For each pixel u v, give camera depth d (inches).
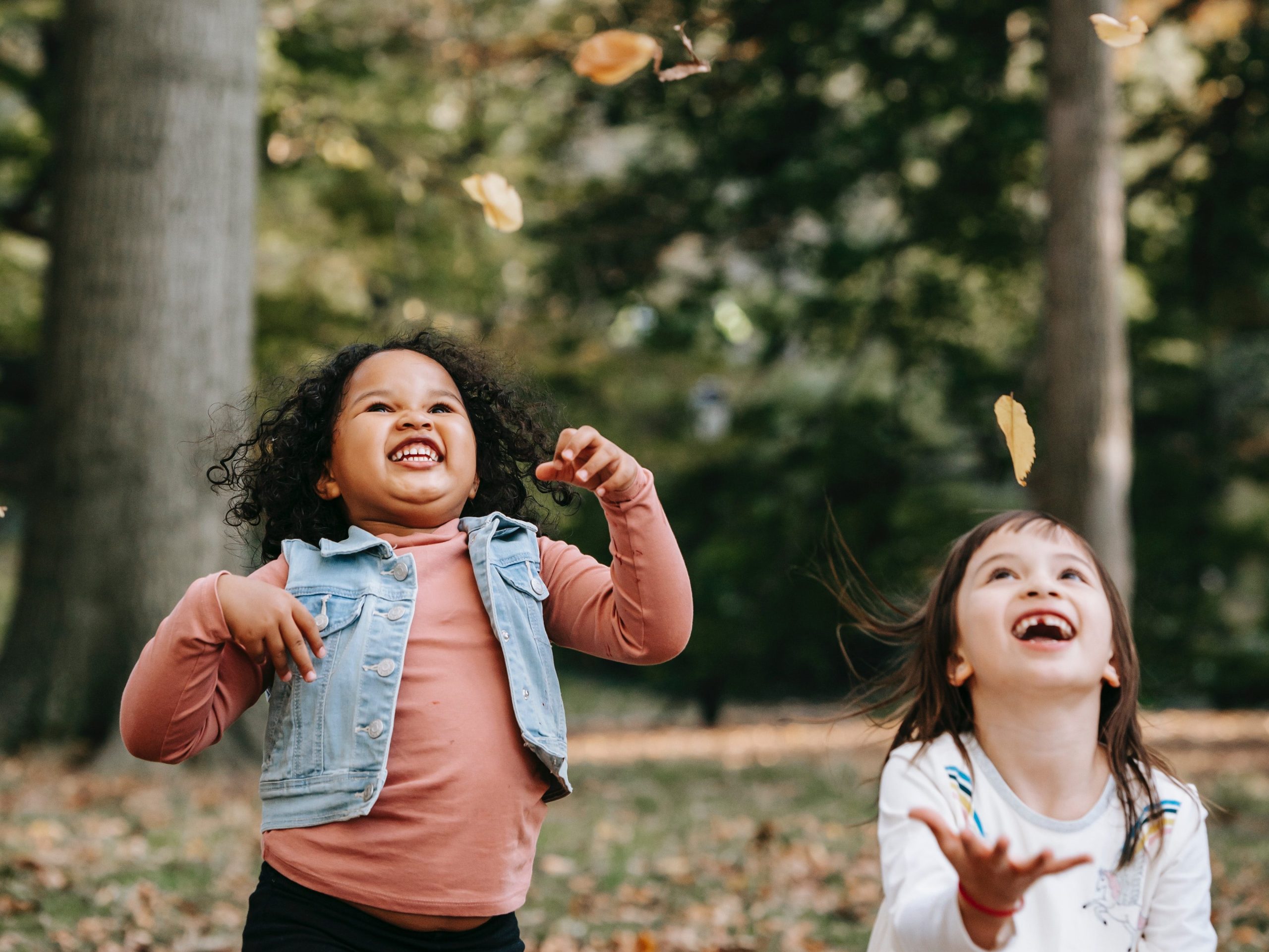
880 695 112.3
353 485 96.5
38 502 348.8
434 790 88.1
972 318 606.5
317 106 526.6
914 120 511.5
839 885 227.8
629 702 906.1
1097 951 89.7
